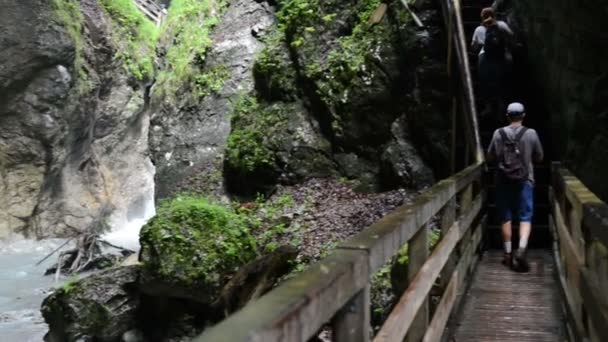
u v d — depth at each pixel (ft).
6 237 72.28
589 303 12.97
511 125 27.32
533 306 22.34
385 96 42.37
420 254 13.37
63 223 77.20
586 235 14.01
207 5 63.41
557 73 32.60
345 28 47.11
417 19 41.70
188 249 31.68
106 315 32.01
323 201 41.88
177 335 32.07
